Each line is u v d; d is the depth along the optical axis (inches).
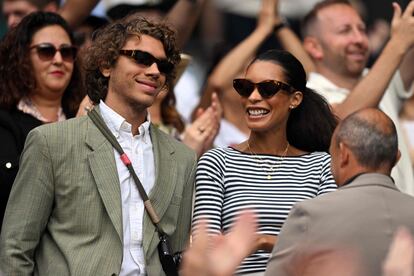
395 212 716.0
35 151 804.6
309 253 710.5
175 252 824.9
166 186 821.2
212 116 986.7
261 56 871.7
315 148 884.0
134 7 1115.9
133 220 804.6
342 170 740.7
